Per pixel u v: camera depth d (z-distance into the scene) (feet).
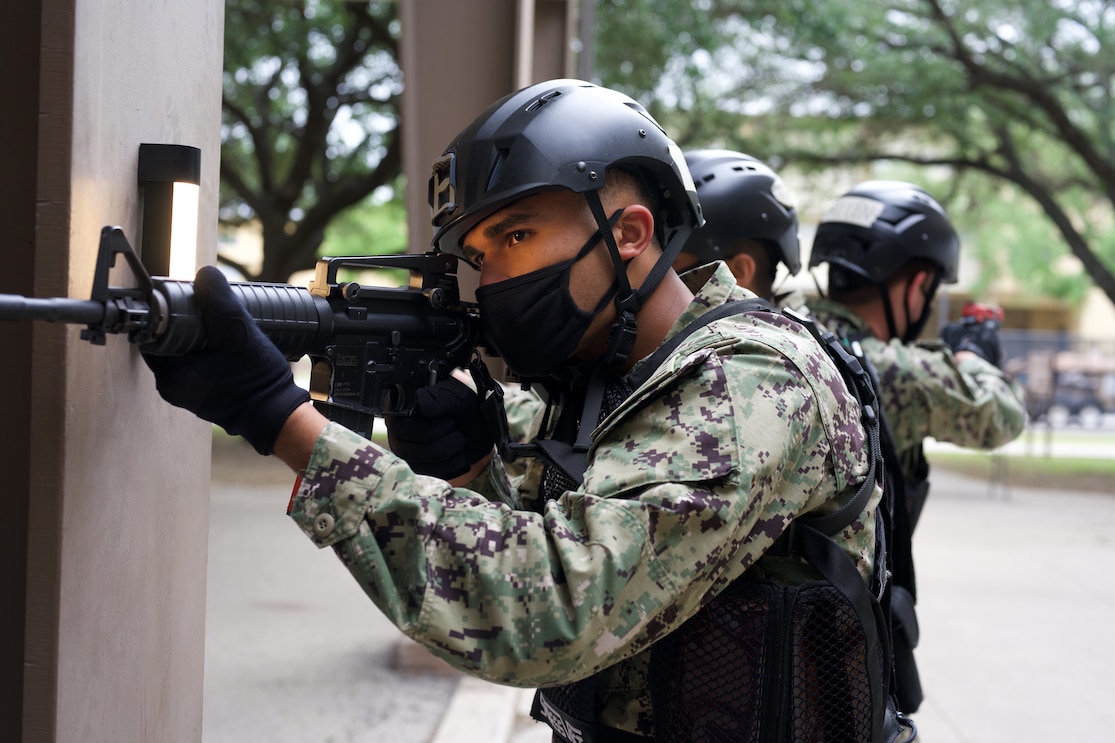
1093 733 12.57
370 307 4.55
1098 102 44.32
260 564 20.42
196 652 5.41
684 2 40.81
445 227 4.65
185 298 3.53
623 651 3.92
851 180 54.85
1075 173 51.57
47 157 3.70
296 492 3.74
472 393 5.04
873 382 6.47
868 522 4.59
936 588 20.51
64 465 3.80
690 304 4.76
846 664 4.39
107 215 4.01
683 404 4.07
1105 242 78.02
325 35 44.34
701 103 47.19
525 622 3.68
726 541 3.91
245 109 47.32
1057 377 68.80
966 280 96.94
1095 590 20.77
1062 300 99.71
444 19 12.84
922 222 8.80
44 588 3.80
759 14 44.24
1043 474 42.60
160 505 4.80
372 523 3.73
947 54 43.65
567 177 4.39
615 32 39.91
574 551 3.72
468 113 12.89
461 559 3.72
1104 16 42.52
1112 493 37.29
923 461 8.54
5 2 3.79
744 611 4.24
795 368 4.26
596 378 4.72
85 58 3.78
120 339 4.27
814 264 9.31
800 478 4.23
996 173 47.88
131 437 4.42
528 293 4.50
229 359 3.63
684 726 4.26
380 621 16.43
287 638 15.29
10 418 3.89
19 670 3.96
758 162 8.13
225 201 49.75
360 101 44.47
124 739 4.45
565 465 4.59
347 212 61.31
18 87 3.82
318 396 4.49
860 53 44.47
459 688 12.48
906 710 6.52
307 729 11.61
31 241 3.84
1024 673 15.02
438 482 3.91
